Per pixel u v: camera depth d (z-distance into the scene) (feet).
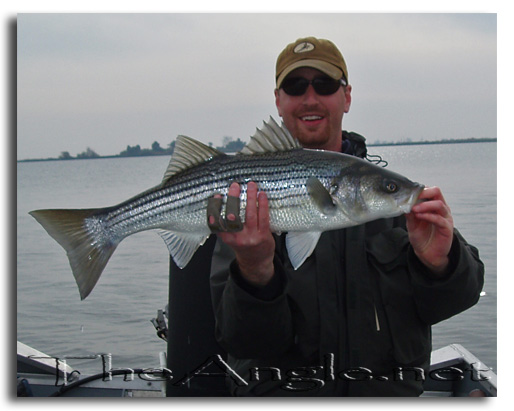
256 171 3.71
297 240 3.70
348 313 3.79
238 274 3.59
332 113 4.42
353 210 3.69
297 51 4.39
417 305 3.78
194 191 3.81
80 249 4.01
